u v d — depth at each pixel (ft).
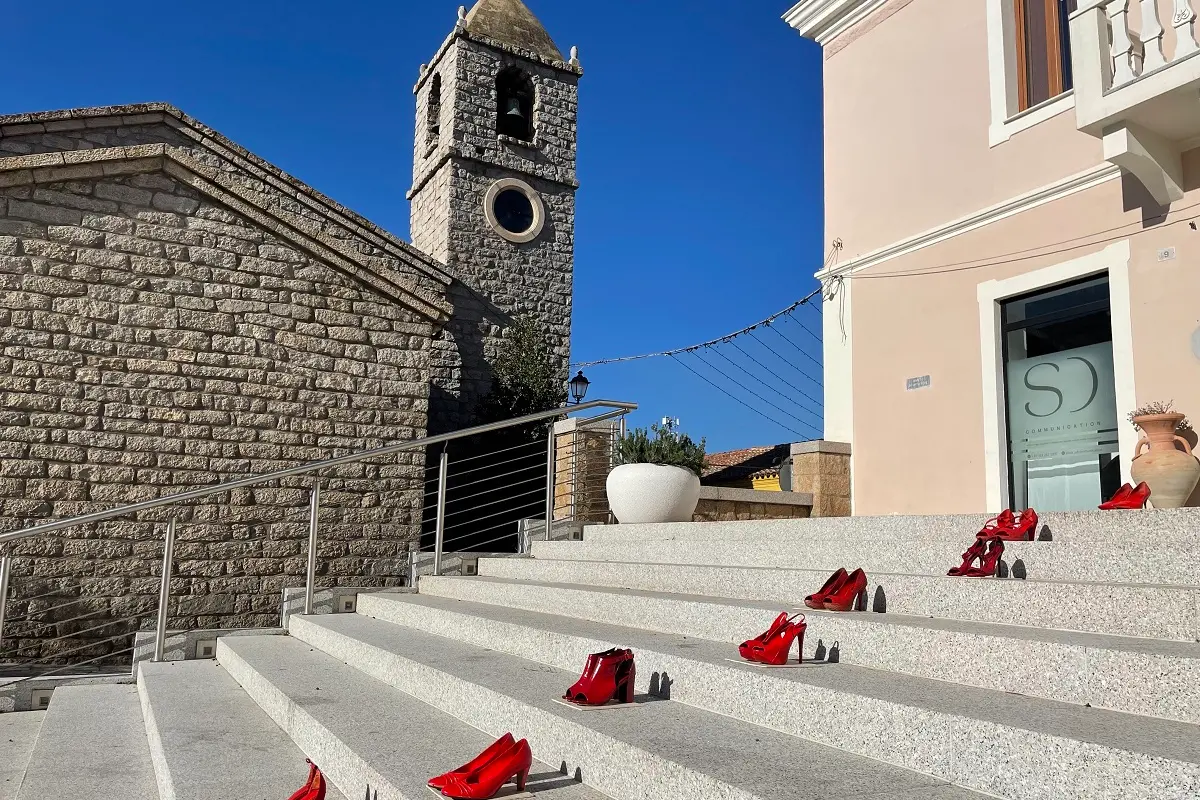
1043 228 23.26
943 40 26.84
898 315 27.22
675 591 15.42
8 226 29.43
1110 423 21.48
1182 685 7.19
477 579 20.97
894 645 9.77
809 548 14.66
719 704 9.84
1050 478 22.75
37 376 29.22
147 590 29.81
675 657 10.62
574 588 16.14
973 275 25.00
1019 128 24.13
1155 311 20.48
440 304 36.35
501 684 11.23
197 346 31.89
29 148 31.53
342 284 34.91
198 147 36.27
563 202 66.80
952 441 25.03
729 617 11.99
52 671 26.40
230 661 18.69
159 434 30.83
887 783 7.17
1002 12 25.16
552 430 26.55
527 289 63.77
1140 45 20.26
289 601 22.39
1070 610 9.62
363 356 34.88
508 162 64.54
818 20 31.07
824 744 8.45
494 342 60.08
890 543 13.37
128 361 30.71
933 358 25.89
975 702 7.87
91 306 30.35
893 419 26.99
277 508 32.37
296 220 33.91
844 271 29.37
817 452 27.99
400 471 34.86
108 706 17.53
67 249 30.22
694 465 26.40
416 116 70.95
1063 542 11.41
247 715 14.51
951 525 13.64
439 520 23.79
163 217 31.99
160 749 12.43
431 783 8.54
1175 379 19.93
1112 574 10.81
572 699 10.19
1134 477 18.48
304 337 33.86
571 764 9.15
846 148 30.04
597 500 32.09
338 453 33.78
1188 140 20.22
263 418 32.65
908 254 27.09
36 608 28.04
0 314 28.99
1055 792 6.54
